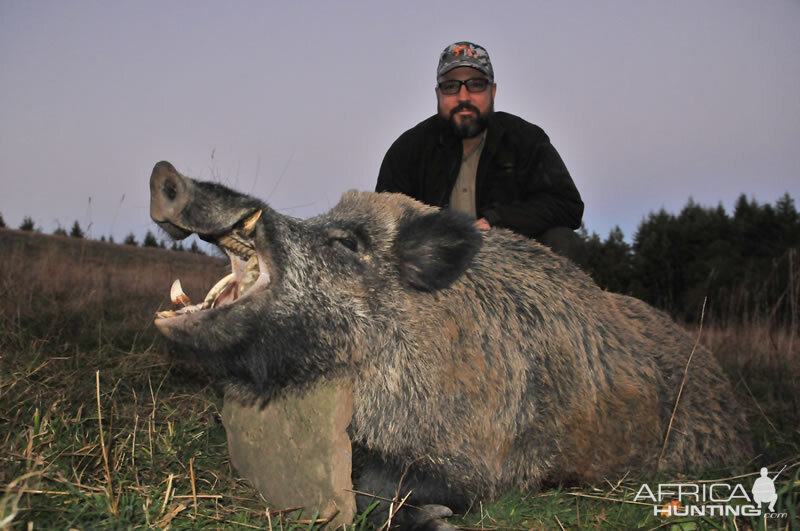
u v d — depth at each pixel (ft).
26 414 9.89
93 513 7.20
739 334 24.22
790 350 20.57
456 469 9.45
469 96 14.70
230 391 10.22
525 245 11.57
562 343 10.48
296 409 9.24
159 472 9.51
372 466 9.71
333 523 8.49
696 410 11.80
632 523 8.84
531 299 10.59
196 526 7.65
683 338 12.79
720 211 101.86
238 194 8.83
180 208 8.23
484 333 9.87
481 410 9.55
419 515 8.89
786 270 25.99
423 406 9.46
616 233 102.99
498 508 9.14
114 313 22.49
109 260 36.19
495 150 15.14
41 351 14.69
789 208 95.71
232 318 8.95
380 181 16.16
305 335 9.42
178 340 8.93
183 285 26.68
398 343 9.65
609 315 11.64
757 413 14.96
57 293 24.40
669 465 11.28
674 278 89.71
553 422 10.13
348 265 9.83
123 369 14.42
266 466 9.41
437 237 9.71
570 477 10.34
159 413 12.41
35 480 7.46
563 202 14.58
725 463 11.84
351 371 9.64
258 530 7.79
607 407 10.61
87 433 9.50
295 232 9.63
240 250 9.55
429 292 9.89
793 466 10.37
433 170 15.52
